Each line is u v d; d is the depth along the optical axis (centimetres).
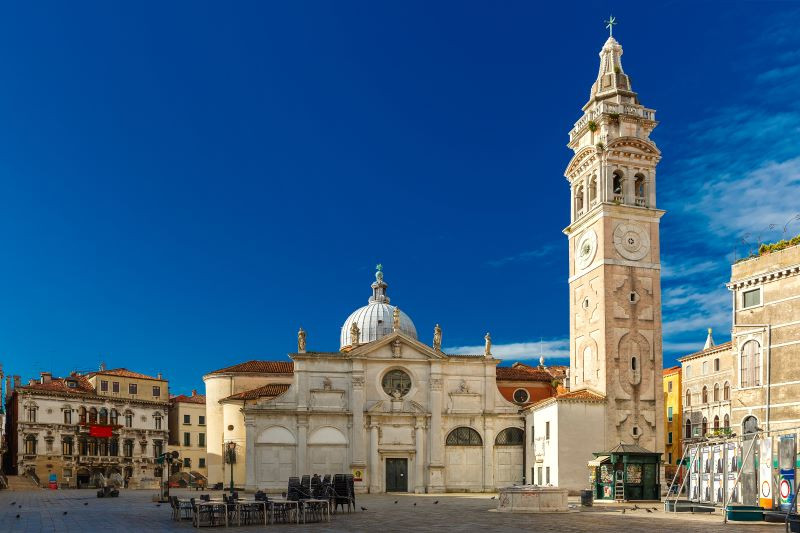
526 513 4694
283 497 4862
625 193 8006
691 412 10238
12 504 5812
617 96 8269
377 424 8150
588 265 8094
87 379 12200
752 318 6212
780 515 3850
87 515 4581
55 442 11056
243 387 9512
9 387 11975
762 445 4178
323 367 8200
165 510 5062
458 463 8269
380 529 3634
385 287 11000
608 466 6362
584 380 8025
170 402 13088
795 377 5756
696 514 4562
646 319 7812
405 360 8312
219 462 9475
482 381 8456
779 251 6025
